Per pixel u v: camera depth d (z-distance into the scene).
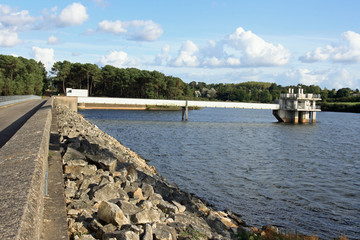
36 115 13.96
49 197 5.73
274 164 29.30
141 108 122.06
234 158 31.30
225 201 17.28
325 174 25.97
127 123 62.38
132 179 11.73
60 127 20.67
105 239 5.18
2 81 85.38
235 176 23.50
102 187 7.71
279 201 17.88
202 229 8.11
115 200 7.42
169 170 24.42
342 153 37.97
